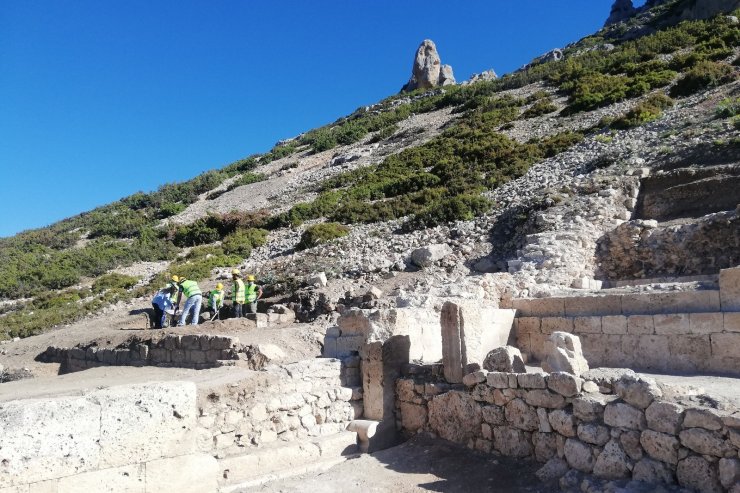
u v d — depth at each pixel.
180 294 21.11
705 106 28.05
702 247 16.31
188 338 14.24
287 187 48.69
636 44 53.81
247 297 19.77
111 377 10.80
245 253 31.88
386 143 53.72
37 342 21.09
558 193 22.39
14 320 27.36
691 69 36.47
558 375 6.98
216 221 40.09
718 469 5.42
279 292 21.75
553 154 31.91
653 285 11.98
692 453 5.64
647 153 24.05
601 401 6.53
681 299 10.09
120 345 16.56
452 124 50.62
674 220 18.44
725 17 49.53
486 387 7.90
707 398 5.89
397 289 18.64
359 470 7.61
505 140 37.25
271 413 8.05
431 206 27.48
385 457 8.06
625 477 6.12
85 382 9.52
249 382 7.95
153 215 53.19
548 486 6.62
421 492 6.86
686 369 9.68
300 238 30.31
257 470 7.40
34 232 57.34
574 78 50.38
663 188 20.22
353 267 22.08
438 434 8.52
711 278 15.38
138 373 11.60
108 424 5.26
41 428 4.89
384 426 8.90
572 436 6.73
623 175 22.05
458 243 22.05
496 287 14.43
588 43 72.25
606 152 26.41
